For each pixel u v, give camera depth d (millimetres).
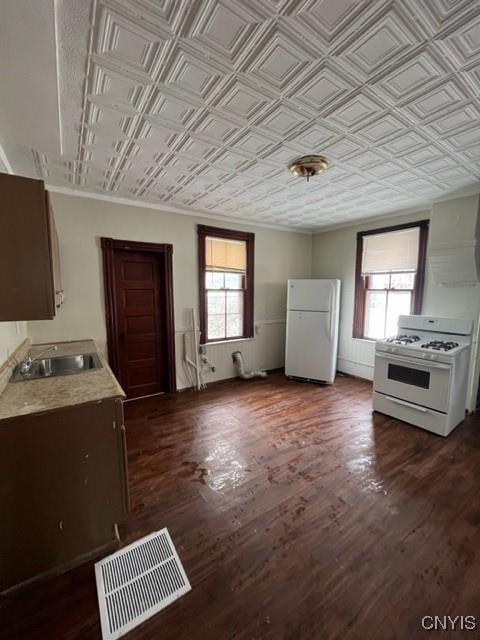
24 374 2025
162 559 1522
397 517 1805
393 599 1321
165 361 3955
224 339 4465
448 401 2725
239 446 2627
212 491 2039
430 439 2742
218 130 1879
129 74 1367
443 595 1337
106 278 3320
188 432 2887
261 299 4762
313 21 1110
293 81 1428
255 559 1520
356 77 1399
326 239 4961
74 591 1372
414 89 1483
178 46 1216
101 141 2010
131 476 2205
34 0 908
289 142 2041
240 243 4473
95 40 1167
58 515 1447
